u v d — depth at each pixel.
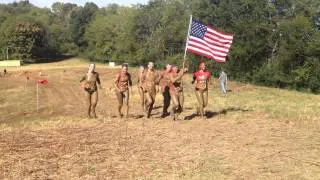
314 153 11.09
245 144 12.05
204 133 13.62
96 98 17.84
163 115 17.69
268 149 11.48
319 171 9.48
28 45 131.62
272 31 62.81
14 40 129.75
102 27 128.88
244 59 63.66
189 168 9.62
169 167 9.71
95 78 17.88
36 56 139.00
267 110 19.78
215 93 32.44
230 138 12.89
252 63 64.50
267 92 36.50
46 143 12.11
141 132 13.79
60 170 9.45
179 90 16.69
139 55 104.50
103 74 69.94
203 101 17.16
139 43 108.75
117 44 119.38
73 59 143.25
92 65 17.80
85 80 18.00
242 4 64.56
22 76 70.94
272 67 62.62
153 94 17.38
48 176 9.02
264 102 24.78
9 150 11.23
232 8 65.19
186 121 16.17
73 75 72.00
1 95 38.50
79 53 149.50
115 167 9.72
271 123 15.70
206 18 67.19
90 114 18.53
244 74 64.25
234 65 64.06
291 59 61.75
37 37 135.38
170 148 11.53
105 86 44.25
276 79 62.03
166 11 96.38
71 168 9.62
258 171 9.46
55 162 10.09
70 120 16.86
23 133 13.73
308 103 25.55
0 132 14.03
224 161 10.25
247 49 62.50
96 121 16.31
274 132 13.92
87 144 11.98
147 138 12.81
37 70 85.19
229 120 16.39
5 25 132.62
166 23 95.69
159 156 10.69
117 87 17.56
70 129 14.43
